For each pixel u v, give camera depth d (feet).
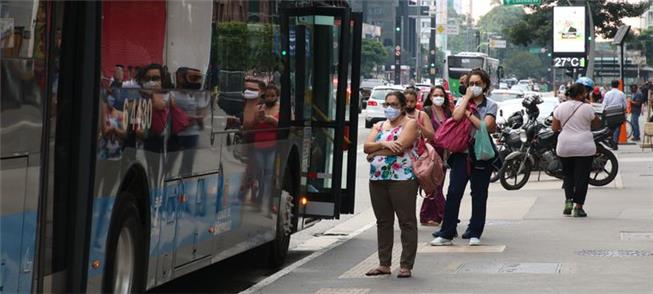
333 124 100.73
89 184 53.26
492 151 95.81
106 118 55.26
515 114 176.65
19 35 48.06
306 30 98.32
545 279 79.00
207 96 70.95
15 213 47.91
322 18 100.01
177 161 65.72
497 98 320.09
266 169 85.92
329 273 83.82
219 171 73.92
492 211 125.08
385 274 82.23
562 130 117.29
